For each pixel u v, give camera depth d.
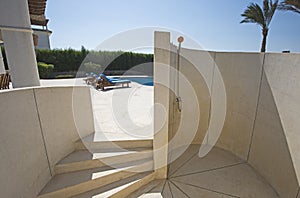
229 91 4.93
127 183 3.41
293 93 3.03
